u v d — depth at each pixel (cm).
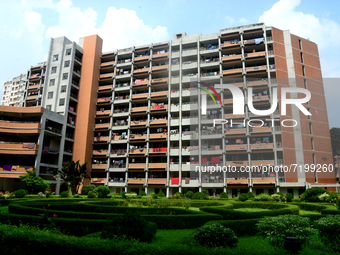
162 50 5656
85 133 5178
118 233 964
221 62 5006
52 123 4878
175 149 4803
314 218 1625
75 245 757
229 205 2114
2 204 2556
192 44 5441
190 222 1431
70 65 5334
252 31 5028
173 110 5028
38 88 5647
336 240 931
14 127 4250
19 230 831
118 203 2372
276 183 4150
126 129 5269
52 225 1212
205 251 750
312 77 4847
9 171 4088
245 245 1044
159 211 1739
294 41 5012
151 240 1065
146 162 4891
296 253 820
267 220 1045
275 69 4722
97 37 5828
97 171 5159
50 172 4506
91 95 5428
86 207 1942
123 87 5469
